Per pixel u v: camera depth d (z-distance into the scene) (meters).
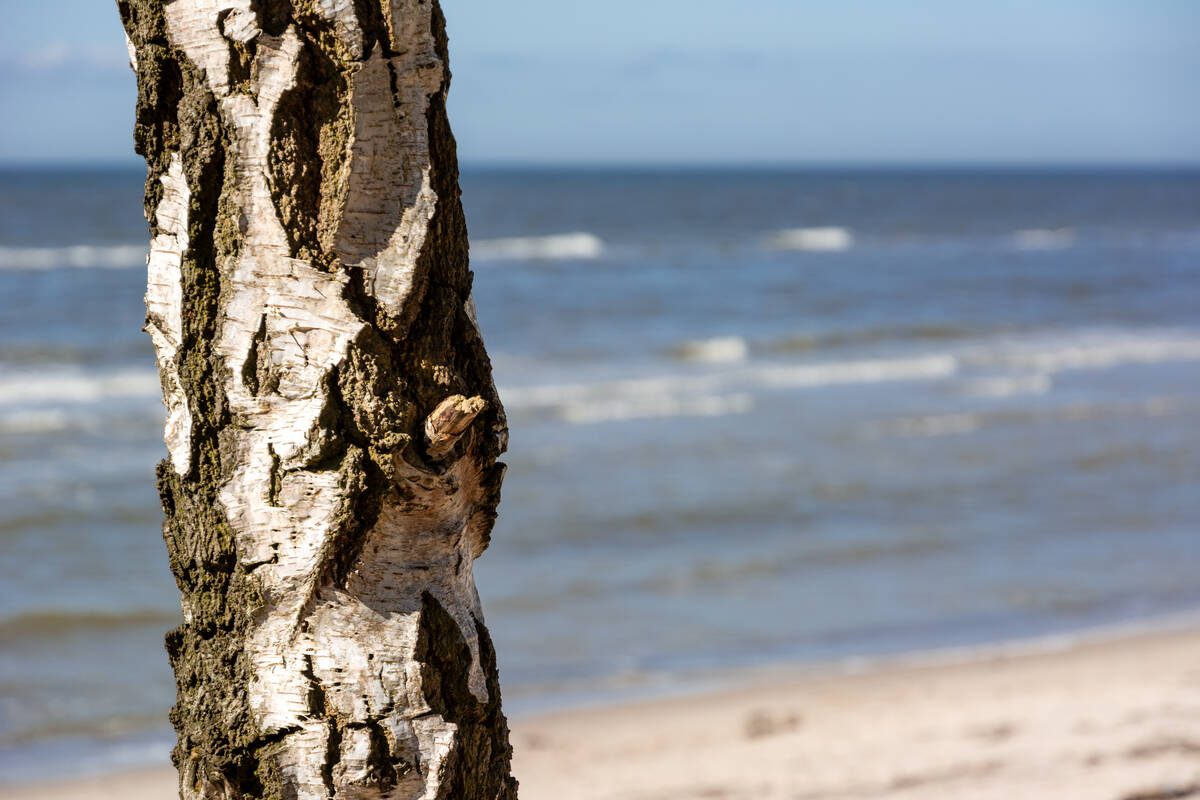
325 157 2.03
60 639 8.88
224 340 2.05
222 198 2.04
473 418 2.01
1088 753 5.97
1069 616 9.71
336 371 2.02
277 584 2.05
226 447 2.06
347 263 2.03
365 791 2.04
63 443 15.05
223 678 2.10
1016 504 13.21
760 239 59.19
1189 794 5.30
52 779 6.68
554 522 12.12
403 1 2.00
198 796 2.15
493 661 2.28
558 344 25.27
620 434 16.58
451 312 2.12
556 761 6.61
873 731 6.93
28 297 26.88
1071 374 22.69
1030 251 54.22
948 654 8.81
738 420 17.73
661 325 28.45
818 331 27.72
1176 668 8.27
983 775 5.76
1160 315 32.53
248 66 2.00
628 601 9.96
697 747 6.83
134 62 2.09
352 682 2.05
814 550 11.43
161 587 10.06
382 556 2.08
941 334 28.48
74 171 189.62
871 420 17.84
